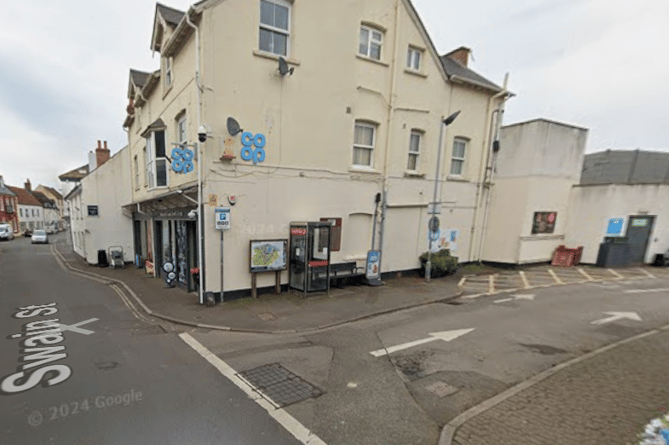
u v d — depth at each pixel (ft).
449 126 40.93
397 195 37.47
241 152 27.09
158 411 12.44
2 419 11.82
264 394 13.82
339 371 16.05
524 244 46.29
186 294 30.66
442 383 14.85
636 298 30.71
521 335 21.06
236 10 25.81
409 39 35.91
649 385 13.98
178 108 30.14
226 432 11.24
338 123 32.24
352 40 31.96
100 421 11.76
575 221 49.90
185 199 28.86
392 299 29.71
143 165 43.52
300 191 30.73
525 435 10.78
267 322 23.13
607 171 61.98
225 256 27.53
